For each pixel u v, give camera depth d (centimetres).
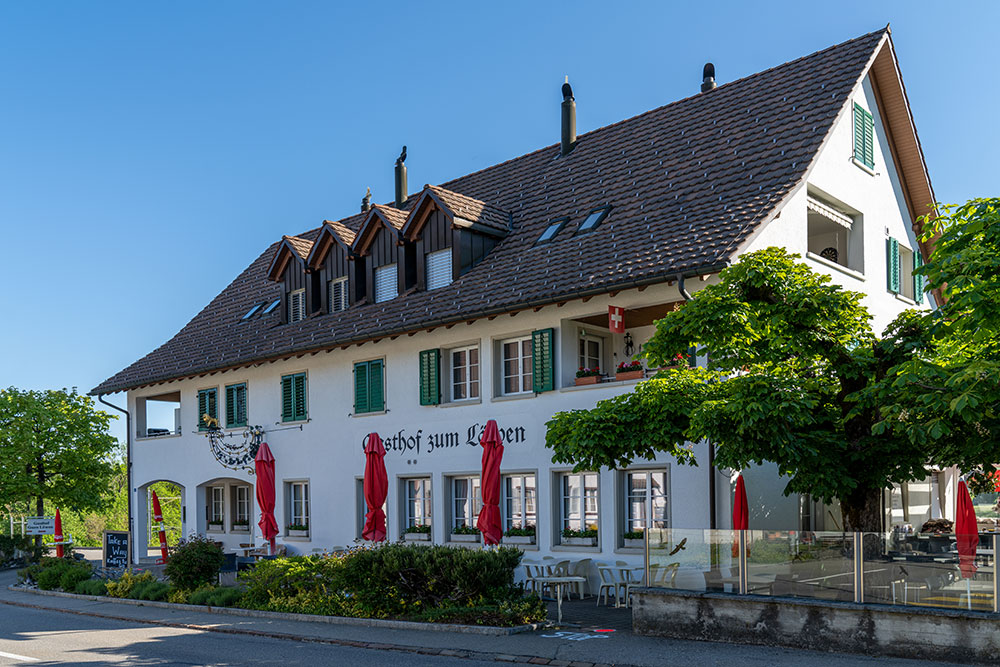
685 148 2048
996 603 1051
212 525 2764
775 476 1733
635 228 1847
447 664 1172
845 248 2048
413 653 1260
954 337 1211
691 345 1306
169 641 1444
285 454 2433
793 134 1852
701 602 1264
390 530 2152
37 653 1347
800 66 2078
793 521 1775
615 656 1168
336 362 2319
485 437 1664
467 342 2042
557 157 2409
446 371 2077
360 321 2214
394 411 2164
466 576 1472
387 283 2292
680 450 1380
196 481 2691
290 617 1623
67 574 2297
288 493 2438
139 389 2938
